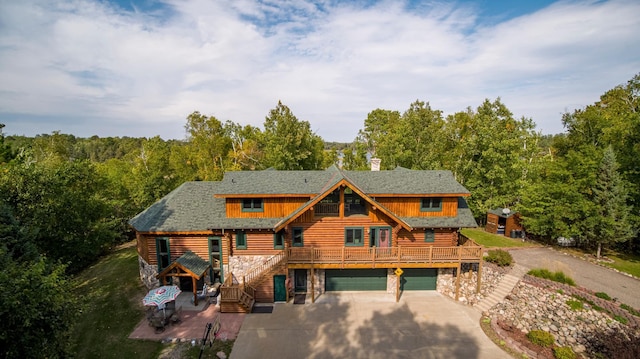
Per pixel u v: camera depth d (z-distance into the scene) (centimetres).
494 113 4147
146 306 2202
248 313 2173
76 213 2767
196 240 2408
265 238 2403
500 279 2428
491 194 3856
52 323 1212
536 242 3291
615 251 3044
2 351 1092
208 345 1811
